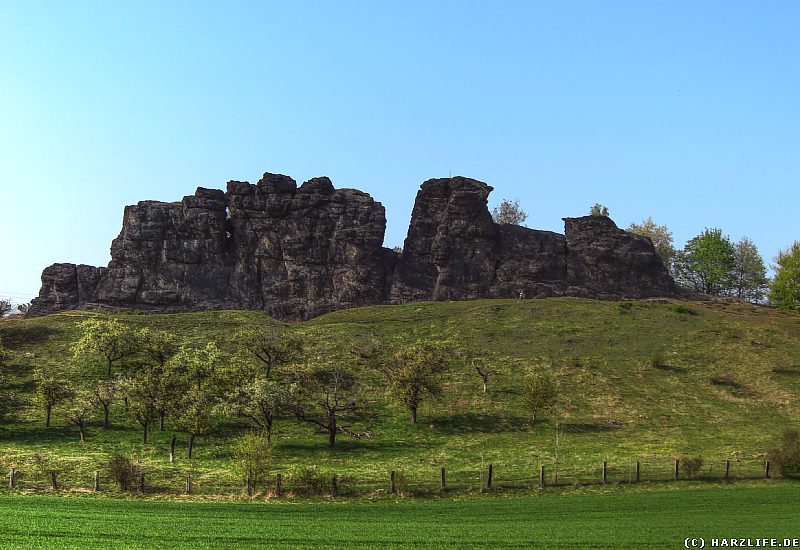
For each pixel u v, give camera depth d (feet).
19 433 224.53
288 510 141.79
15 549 105.29
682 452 214.28
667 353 322.96
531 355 321.32
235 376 253.24
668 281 450.71
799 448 183.01
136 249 415.85
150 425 235.20
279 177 431.43
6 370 279.90
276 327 349.82
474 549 113.09
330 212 426.51
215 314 371.15
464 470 192.85
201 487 164.55
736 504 150.61
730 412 262.67
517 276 427.33
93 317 351.67
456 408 265.54
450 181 448.65
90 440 220.43
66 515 128.98
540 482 173.99
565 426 248.73
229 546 111.04
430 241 437.17
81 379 272.51
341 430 240.53
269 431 224.53
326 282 415.64
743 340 334.65
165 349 288.10
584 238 448.65
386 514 139.74
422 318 371.76
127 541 111.55
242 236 422.82
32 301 413.39
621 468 192.54
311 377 272.51
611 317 371.97
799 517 137.90
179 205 427.74
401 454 216.74
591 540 118.52
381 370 301.02
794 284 416.26
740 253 546.26
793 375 296.92
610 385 288.92
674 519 135.74
